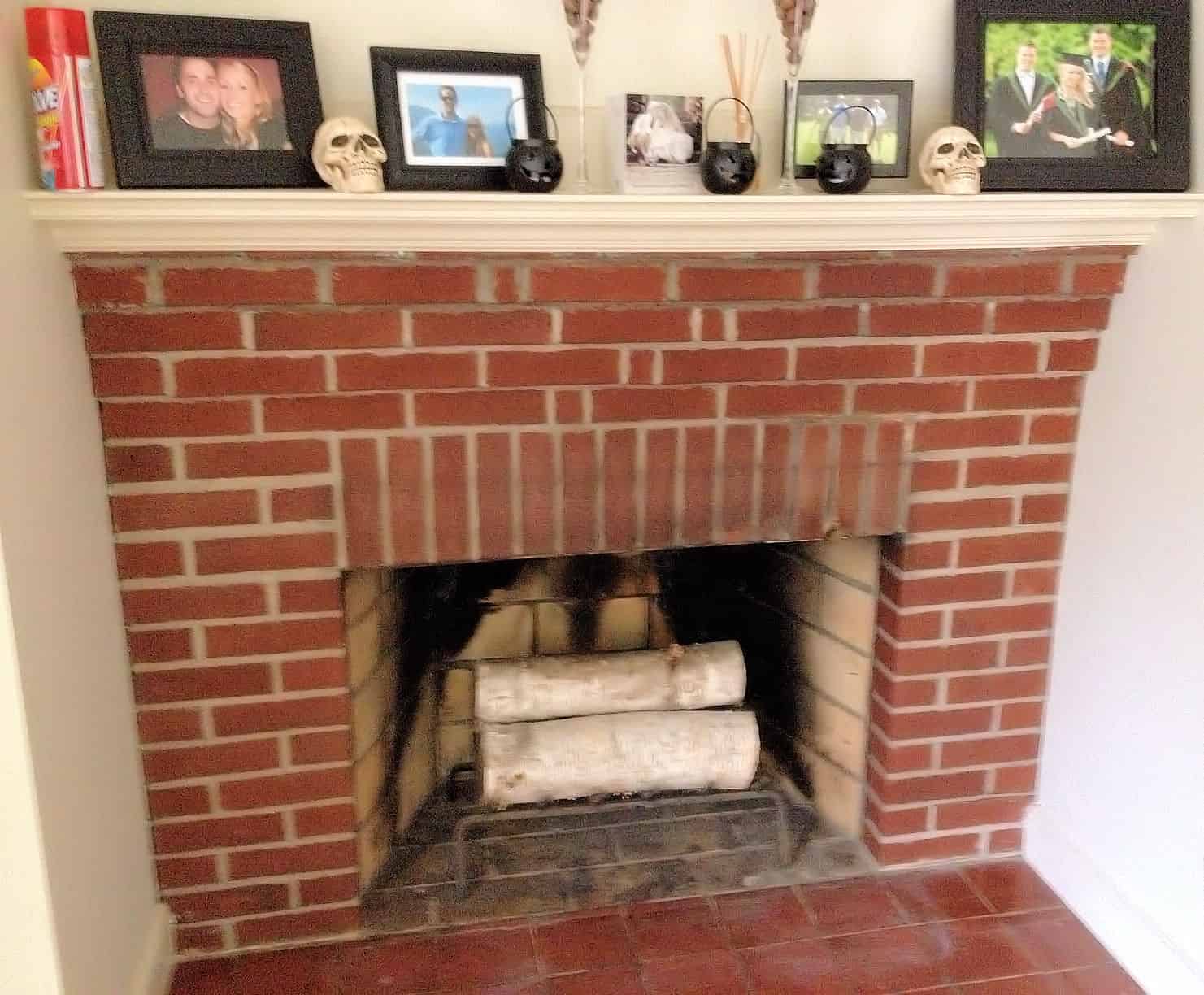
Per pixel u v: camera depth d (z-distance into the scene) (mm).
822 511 1858
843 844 2158
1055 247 1766
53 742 1369
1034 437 1917
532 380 1680
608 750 2018
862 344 1780
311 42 1565
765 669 2354
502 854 2100
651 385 1724
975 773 2082
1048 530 1979
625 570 2271
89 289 1506
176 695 1718
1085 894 1961
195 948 1848
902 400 1830
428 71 1604
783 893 2027
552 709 2072
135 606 1664
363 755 1897
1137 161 1739
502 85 1639
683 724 2061
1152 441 1751
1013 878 2080
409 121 1603
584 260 1624
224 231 1471
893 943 1900
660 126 1663
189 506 1637
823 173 1637
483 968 1830
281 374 1601
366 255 1556
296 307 1574
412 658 2145
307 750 1794
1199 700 1674
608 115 1715
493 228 1526
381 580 1952
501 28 1671
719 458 1787
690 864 2094
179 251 1497
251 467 1637
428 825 2170
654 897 2010
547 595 2256
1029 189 1722
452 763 2291
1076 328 1855
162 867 1796
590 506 1765
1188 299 1667
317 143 1500
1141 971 1816
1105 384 1870
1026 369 1863
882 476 1864
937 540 1926
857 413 1820
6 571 1236
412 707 2148
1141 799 1819
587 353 1684
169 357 1564
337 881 1873
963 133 1658
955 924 1950
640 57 1727
